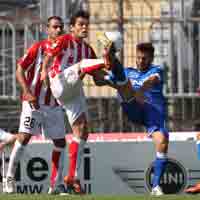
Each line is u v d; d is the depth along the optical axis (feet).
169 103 124.77
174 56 124.67
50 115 94.94
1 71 124.36
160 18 124.36
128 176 109.50
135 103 99.40
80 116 90.02
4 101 124.47
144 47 99.55
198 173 109.91
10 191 93.71
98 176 109.09
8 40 123.95
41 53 94.43
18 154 94.02
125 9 126.52
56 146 95.55
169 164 109.60
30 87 94.63
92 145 108.99
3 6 132.05
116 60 89.86
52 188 95.25
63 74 88.79
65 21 124.77
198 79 124.36
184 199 79.05
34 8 129.80
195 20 124.06
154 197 80.43
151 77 98.78
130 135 111.24
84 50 91.50
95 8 127.24
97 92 125.39
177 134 111.14
